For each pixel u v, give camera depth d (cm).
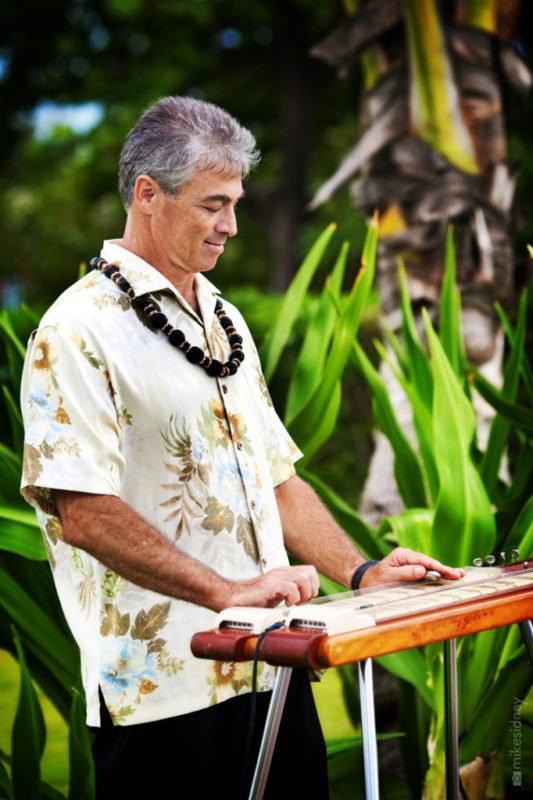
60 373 253
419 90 533
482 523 361
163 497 262
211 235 267
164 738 259
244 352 293
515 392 414
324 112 1802
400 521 386
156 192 266
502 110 549
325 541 291
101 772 265
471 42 534
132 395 260
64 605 272
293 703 280
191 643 225
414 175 535
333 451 1069
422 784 400
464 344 529
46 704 619
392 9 535
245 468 273
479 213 531
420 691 370
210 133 262
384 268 550
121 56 1733
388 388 544
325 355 422
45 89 1781
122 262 269
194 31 1669
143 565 245
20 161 2122
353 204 557
